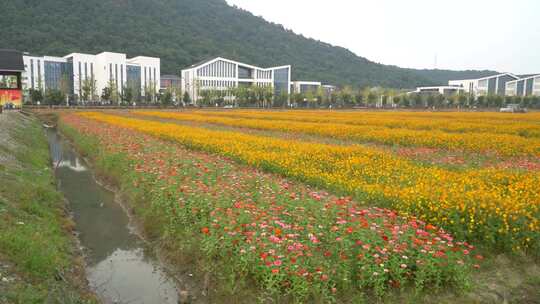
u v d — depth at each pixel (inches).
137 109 2871.6
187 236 360.2
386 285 265.6
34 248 312.8
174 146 762.2
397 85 7076.8
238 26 7628.0
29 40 4298.7
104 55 3646.7
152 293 312.0
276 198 376.8
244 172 519.8
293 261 253.6
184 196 392.8
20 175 529.3
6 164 553.0
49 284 282.8
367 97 3932.1
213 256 324.2
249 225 302.4
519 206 331.6
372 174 493.4
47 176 637.9
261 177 482.0
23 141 883.4
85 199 563.8
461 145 770.2
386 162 570.9
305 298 249.4
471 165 607.8
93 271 348.2
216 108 3248.0
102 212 506.6
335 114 2021.4
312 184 497.0
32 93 2847.0
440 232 302.0
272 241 269.4
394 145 821.9
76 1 5575.8
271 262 256.5
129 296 307.6
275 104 3806.6
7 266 274.4
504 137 823.1
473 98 3809.1
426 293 259.4
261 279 275.6
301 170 526.9
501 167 567.8
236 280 287.7
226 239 301.9
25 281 270.2
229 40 6948.8
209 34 6855.3
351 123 1374.3
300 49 7760.8
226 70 4276.6
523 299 253.0
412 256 269.7
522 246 307.1
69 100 3216.0
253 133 1106.1
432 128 1147.9
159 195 430.6
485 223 320.5
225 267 302.0
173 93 3868.1
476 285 268.7
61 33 4726.9
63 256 344.2
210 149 723.4
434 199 357.1
